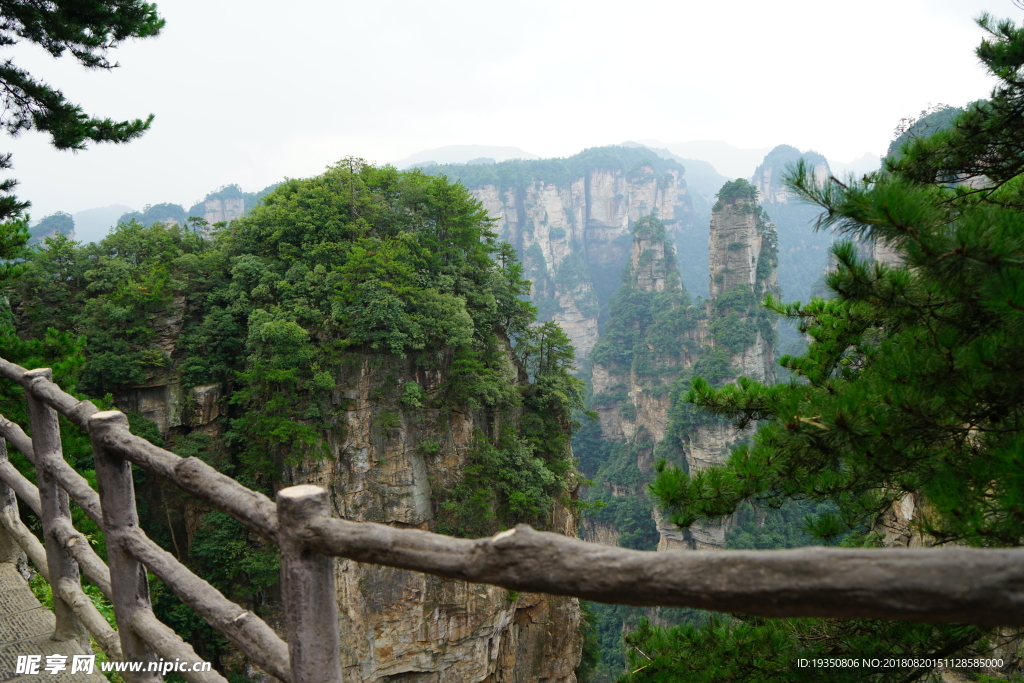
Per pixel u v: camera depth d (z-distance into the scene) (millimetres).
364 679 37375
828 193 5875
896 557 1204
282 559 2160
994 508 5438
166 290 43781
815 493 6984
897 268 6391
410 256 41281
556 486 42844
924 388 6098
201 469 2588
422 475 40562
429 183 45688
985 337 5844
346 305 39625
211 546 39844
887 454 6258
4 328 14859
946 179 7676
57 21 12070
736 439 94438
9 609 4703
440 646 37906
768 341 118062
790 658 7293
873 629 7152
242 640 2535
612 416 144750
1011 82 7027
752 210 115812
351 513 39656
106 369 41250
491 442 42719
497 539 1679
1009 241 5059
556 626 44375
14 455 12258
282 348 38062
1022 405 5809
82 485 3773
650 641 8391
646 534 108438
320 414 38875
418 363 39844
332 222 42625
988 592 1088
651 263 156000
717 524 7406
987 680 7863
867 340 8195
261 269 43219
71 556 3977
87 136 12766
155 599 36812
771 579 1286
